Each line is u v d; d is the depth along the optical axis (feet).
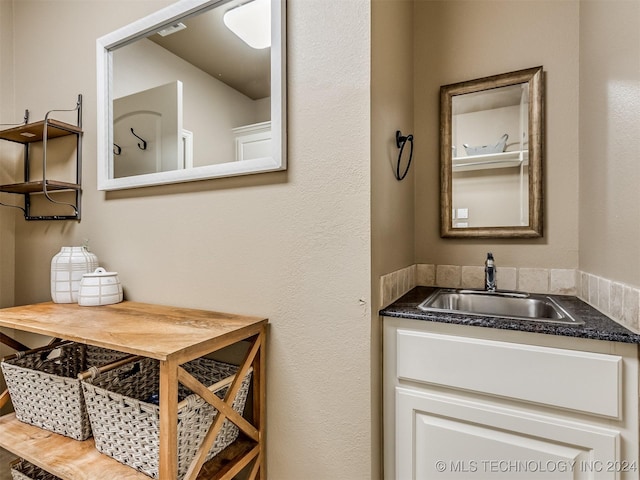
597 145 3.86
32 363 4.42
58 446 3.46
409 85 5.29
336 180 3.51
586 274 4.22
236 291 4.10
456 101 5.35
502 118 5.07
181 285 4.52
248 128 3.94
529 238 4.91
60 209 5.74
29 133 5.61
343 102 3.48
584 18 4.38
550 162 4.80
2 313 4.11
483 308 4.85
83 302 4.52
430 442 3.42
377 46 3.59
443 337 3.37
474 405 3.25
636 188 2.91
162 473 2.72
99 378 3.57
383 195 3.79
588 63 4.19
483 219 5.17
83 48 5.43
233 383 3.36
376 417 3.51
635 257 2.91
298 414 3.71
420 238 5.62
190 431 2.97
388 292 3.90
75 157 5.57
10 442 3.55
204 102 4.24
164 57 4.54
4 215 6.21
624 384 2.78
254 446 3.70
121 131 4.95
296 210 3.72
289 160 3.75
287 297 3.77
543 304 4.35
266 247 3.90
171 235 4.60
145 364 4.03
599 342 2.85
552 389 2.98
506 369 3.12
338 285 3.51
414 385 3.53
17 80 6.28
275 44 3.72
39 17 5.98
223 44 4.12
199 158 4.26
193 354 2.90
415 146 5.64
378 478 3.54
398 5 4.55
